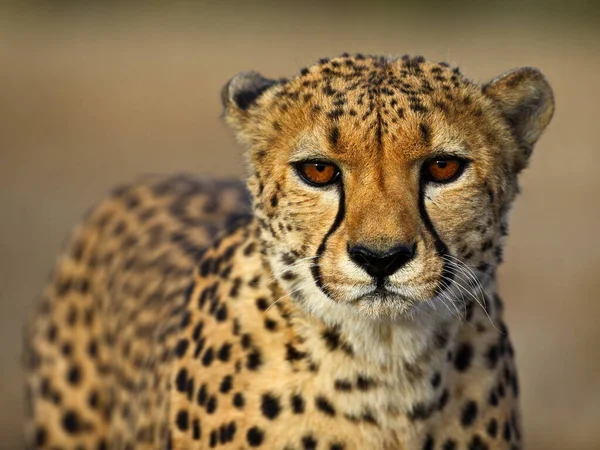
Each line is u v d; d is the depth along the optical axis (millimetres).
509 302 17938
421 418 7910
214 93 31156
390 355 7812
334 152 7555
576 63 33750
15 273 19453
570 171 24516
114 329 10289
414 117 7555
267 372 7867
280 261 7871
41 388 10977
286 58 34781
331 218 7660
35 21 39750
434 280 7523
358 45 36062
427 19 40312
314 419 7828
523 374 15992
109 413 10469
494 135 8016
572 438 14781
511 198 8211
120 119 28688
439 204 7668
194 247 10078
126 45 36969
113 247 10852
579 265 19500
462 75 8203
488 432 8133
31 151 25906
